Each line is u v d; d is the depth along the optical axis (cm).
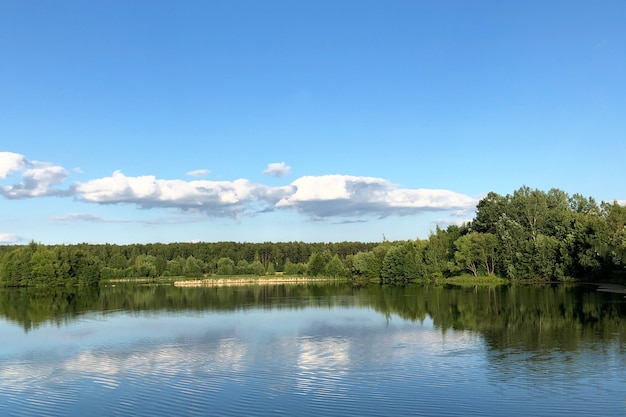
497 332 4747
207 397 2875
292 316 6419
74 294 11762
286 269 19925
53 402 2861
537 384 2962
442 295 9156
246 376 3303
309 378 3222
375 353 3928
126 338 4909
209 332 5172
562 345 4025
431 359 3672
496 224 13375
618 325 4934
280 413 2584
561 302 7150
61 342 4778
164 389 3055
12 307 8500
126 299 9894
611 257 9862
